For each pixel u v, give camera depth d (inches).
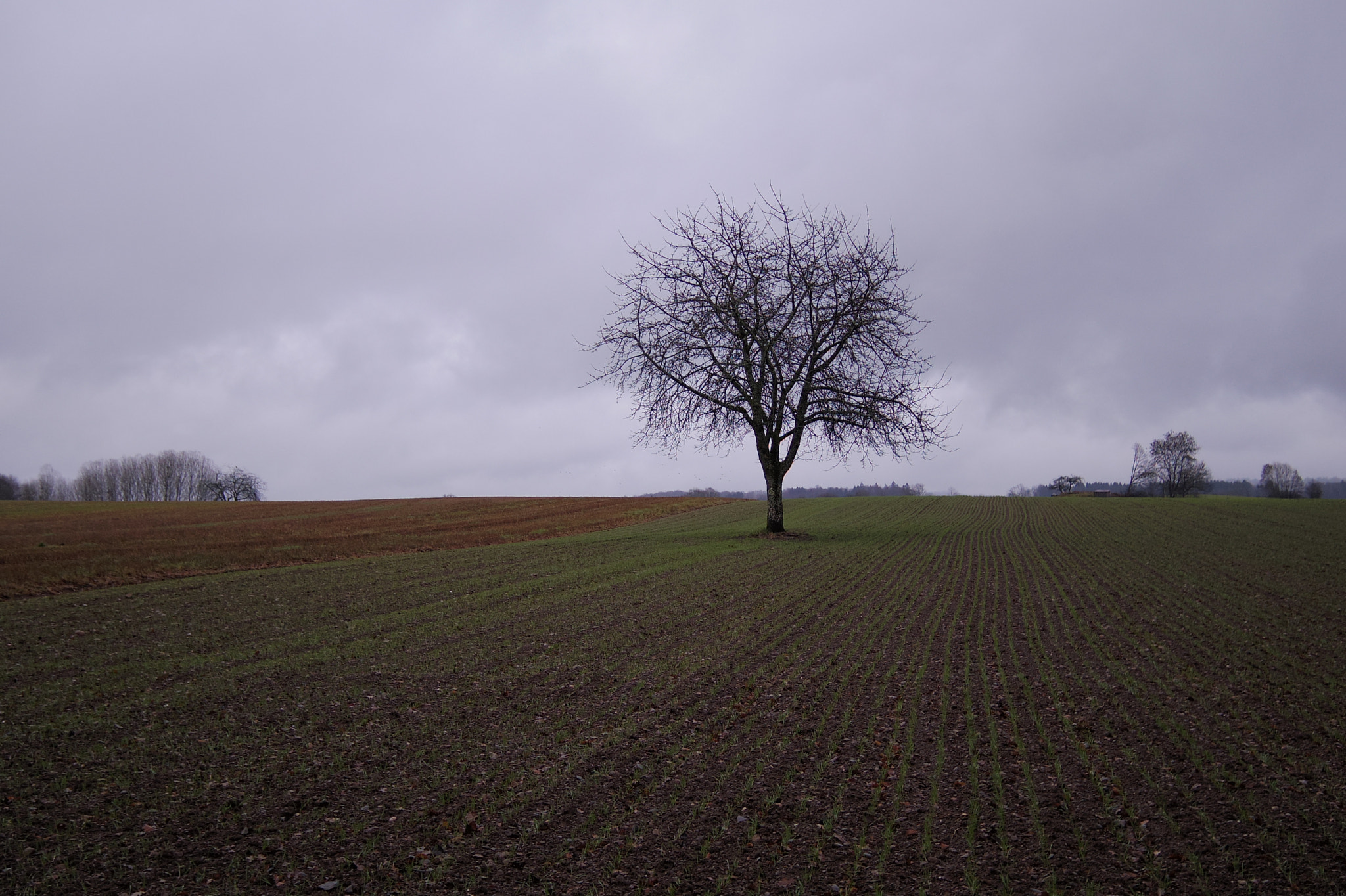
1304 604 614.2
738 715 343.9
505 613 589.3
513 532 1504.7
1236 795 251.3
